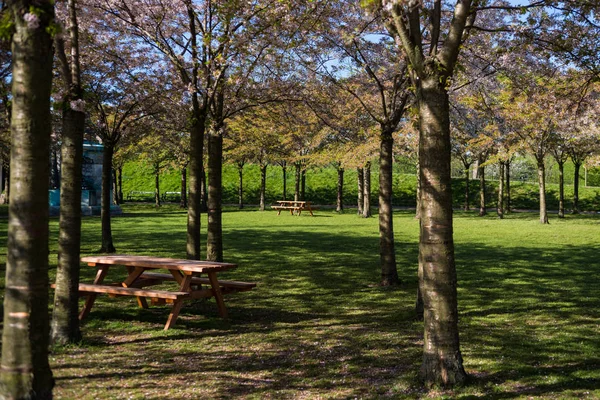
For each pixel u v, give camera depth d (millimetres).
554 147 36344
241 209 53125
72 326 7438
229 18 10867
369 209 42062
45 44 4180
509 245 22609
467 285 13398
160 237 24234
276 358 7016
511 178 79062
